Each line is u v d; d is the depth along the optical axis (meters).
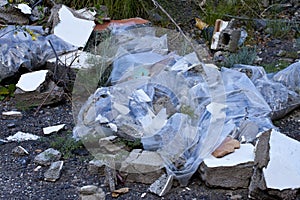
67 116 3.82
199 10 5.85
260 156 2.84
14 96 4.07
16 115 3.80
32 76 4.05
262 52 5.15
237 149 3.03
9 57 4.25
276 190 2.68
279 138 2.91
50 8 5.32
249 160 2.89
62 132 3.56
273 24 5.66
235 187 2.89
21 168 3.11
